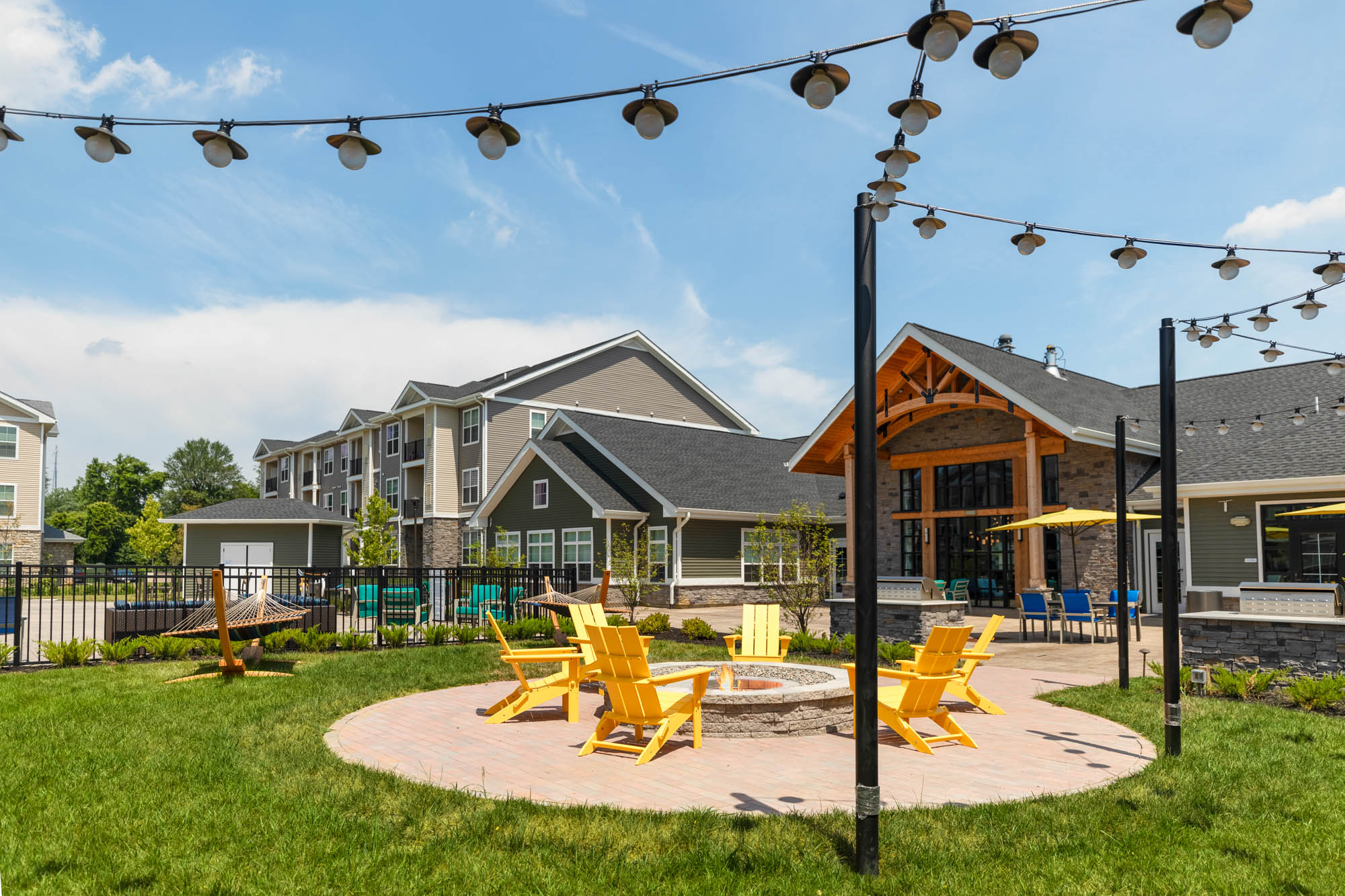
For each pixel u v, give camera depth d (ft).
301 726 26.84
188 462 296.92
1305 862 15.38
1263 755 22.90
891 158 17.29
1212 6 13.42
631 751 23.91
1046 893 14.15
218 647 44.62
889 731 26.96
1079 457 72.59
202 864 15.28
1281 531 58.95
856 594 15.35
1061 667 41.73
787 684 30.76
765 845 16.01
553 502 101.04
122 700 31.27
